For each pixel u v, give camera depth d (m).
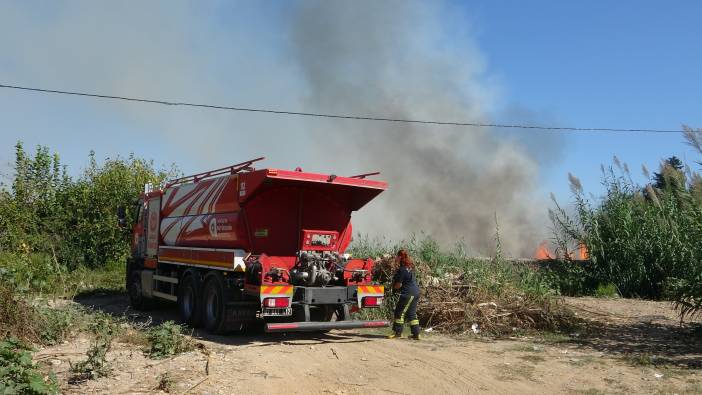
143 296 14.13
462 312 10.98
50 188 22.55
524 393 6.61
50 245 20.16
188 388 6.45
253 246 10.18
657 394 6.50
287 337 10.29
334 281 10.55
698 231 10.47
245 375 7.20
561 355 8.66
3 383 5.53
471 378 7.27
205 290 10.96
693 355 8.55
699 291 10.10
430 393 6.62
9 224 20.50
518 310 11.09
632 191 18.44
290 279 10.10
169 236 13.12
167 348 8.15
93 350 7.18
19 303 8.54
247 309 10.27
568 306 12.98
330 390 6.68
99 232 21.86
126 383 6.55
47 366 7.12
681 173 11.19
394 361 8.22
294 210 10.50
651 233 17.03
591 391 6.66
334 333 10.74
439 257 13.97
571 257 18.89
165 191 13.80
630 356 8.50
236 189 10.38
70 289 16.73
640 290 17.08
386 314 11.75
